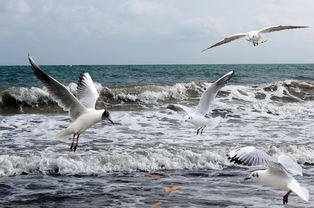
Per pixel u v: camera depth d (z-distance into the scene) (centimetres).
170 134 1334
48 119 1555
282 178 610
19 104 1880
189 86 2248
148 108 1869
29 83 3216
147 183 895
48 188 854
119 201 780
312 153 1155
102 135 1305
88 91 803
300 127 1498
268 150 1155
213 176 956
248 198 801
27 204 762
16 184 877
